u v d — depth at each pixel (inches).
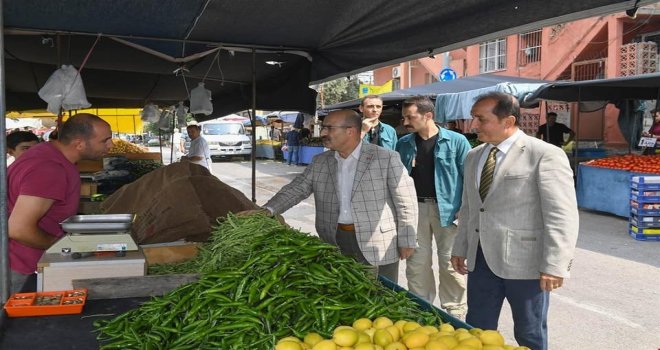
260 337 79.0
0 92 101.7
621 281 238.5
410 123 189.0
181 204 130.1
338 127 146.5
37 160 120.3
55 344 82.4
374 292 94.6
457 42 169.0
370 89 848.9
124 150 475.5
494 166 129.4
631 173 370.3
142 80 348.2
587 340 176.6
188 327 83.9
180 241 133.0
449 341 73.5
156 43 225.9
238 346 77.4
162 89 382.0
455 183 185.6
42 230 120.1
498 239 127.0
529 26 141.0
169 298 92.9
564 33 698.2
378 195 149.8
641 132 534.3
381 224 149.9
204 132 1099.3
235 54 253.9
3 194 102.6
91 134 126.6
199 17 180.9
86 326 89.5
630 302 211.3
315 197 158.9
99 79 343.0
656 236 322.0
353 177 150.9
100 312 95.8
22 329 87.8
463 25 156.1
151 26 193.5
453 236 189.8
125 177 312.8
